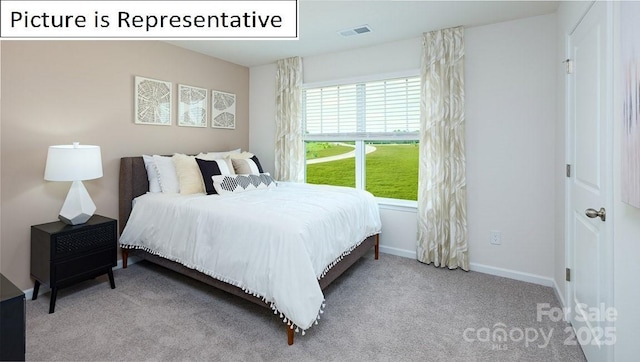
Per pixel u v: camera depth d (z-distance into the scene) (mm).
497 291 2596
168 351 1803
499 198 2912
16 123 2389
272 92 4273
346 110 3746
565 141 2244
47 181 2564
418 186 3236
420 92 3184
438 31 3043
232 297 2482
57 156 2295
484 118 2947
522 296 2506
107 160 2965
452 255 3039
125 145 3098
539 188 2740
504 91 2850
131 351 1800
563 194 2332
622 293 1325
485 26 2914
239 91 4332
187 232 2479
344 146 3924
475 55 2967
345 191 3154
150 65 3275
